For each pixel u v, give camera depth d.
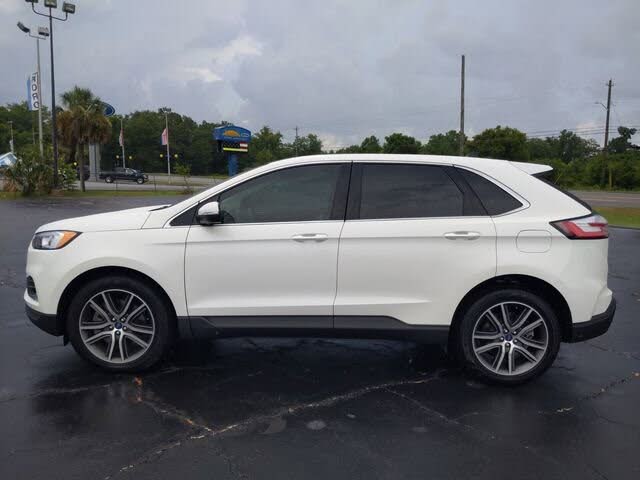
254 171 4.12
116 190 35.72
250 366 4.43
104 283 4.04
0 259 9.30
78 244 4.02
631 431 3.38
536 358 4.02
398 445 3.17
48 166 30.22
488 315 4.02
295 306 3.98
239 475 2.83
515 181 4.04
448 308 3.95
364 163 4.11
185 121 123.44
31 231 13.34
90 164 51.38
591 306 3.92
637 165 53.72
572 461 3.02
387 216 3.99
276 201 4.07
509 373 4.03
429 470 2.91
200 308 4.02
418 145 71.38
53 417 3.46
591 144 105.12
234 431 3.32
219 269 3.98
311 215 4.02
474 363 4.03
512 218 3.94
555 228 3.89
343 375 4.27
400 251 3.93
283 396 3.85
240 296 4.02
